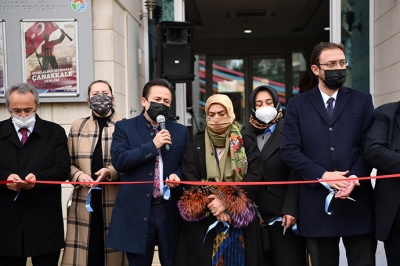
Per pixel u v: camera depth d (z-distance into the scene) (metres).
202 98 12.01
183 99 6.27
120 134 3.10
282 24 10.34
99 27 4.77
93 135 3.46
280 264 3.03
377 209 2.86
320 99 2.97
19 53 4.64
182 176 3.02
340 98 2.96
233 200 2.76
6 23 4.64
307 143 2.93
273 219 3.02
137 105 5.75
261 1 8.45
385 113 2.87
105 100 3.44
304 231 2.92
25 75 4.65
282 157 2.96
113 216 3.04
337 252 2.99
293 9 9.02
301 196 2.96
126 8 5.27
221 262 2.84
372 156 2.76
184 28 5.61
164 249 3.01
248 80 11.95
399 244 2.87
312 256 2.94
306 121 2.95
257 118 3.17
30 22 4.65
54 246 3.13
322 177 2.79
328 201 2.77
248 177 2.90
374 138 2.80
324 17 9.70
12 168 3.09
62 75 4.67
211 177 2.87
